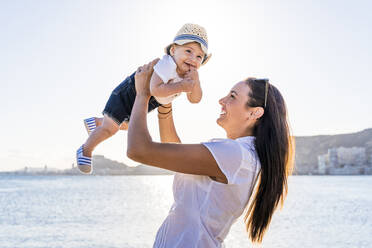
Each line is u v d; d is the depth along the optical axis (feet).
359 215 64.28
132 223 58.13
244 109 6.89
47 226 55.47
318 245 38.93
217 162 5.97
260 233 6.76
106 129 7.82
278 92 7.16
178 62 7.23
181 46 7.28
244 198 6.28
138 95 6.40
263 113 6.84
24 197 120.88
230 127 7.11
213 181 6.12
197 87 7.23
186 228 6.12
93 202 100.27
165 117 7.97
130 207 85.61
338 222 56.13
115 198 117.39
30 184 247.91
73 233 48.83
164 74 6.56
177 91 6.63
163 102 7.38
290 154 7.15
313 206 81.92
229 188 6.10
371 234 45.27
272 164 6.57
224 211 6.15
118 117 7.80
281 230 49.08
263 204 6.59
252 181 6.35
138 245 40.75
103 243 41.88
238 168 6.11
